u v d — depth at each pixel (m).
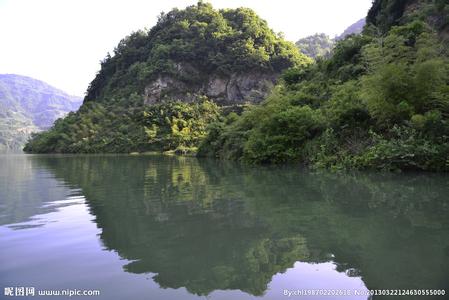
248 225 6.83
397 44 19.92
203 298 3.94
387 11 36.03
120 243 5.87
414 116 14.55
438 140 14.03
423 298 3.86
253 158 22.77
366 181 12.23
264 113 25.78
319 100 24.84
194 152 46.00
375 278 4.38
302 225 6.75
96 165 25.91
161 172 18.73
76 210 8.54
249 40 95.19
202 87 92.69
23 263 5.02
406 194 9.62
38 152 76.00
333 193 10.13
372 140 16.39
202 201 9.44
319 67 34.78
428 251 5.23
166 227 6.80
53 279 4.48
